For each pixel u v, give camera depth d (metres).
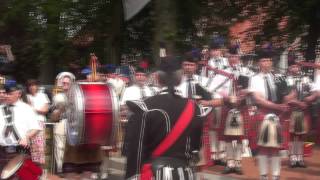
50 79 14.96
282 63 12.41
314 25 12.61
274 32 12.95
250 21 13.20
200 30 12.60
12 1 13.40
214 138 9.08
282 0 12.79
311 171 8.84
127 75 10.63
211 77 8.47
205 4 12.51
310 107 8.91
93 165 8.23
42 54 13.88
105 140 7.55
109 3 13.53
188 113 3.82
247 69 9.14
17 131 6.39
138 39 14.46
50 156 9.06
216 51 9.20
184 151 3.80
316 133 9.12
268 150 7.69
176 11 10.03
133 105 3.79
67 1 13.12
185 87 7.19
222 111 8.71
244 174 8.63
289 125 8.73
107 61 13.64
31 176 6.44
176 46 9.59
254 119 7.89
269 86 7.77
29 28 13.76
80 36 14.00
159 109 3.78
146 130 3.75
